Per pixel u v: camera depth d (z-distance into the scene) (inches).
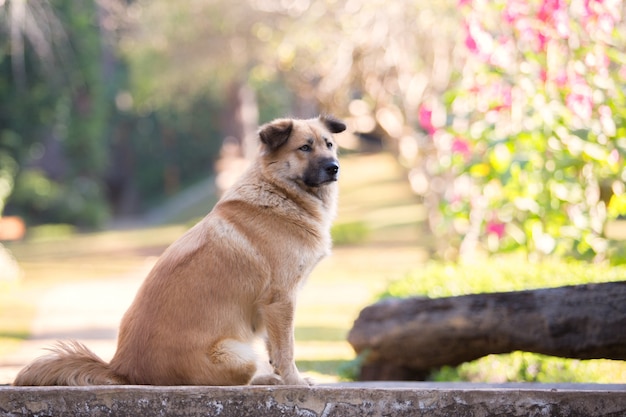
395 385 265.0
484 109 419.2
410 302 332.8
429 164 746.2
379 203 1539.1
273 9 933.8
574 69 360.2
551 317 283.1
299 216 247.0
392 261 979.3
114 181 2381.9
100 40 1573.6
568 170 397.1
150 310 229.6
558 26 354.3
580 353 277.4
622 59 363.6
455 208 464.8
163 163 2427.4
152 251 1277.1
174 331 225.9
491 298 305.0
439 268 450.9
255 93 1601.9
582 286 281.4
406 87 756.0
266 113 1824.6
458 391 220.1
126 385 222.7
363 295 738.8
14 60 1371.8
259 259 237.0
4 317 617.3
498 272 405.1
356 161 2062.0
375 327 345.1
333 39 796.0
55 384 224.7
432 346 326.6
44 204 1769.2
